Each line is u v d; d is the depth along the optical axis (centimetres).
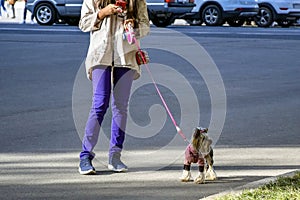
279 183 834
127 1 898
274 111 1376
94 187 853
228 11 3700
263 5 3778
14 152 1030
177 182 879
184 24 3975
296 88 1659
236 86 1672
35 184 862
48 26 3512
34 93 1540
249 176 906
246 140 1129
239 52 2364
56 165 957
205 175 888
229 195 792
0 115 1302
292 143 1114
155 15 3456
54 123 1235
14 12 4297
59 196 813
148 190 842
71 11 3531
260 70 1952
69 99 1465
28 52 2286
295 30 3484
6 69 1902
